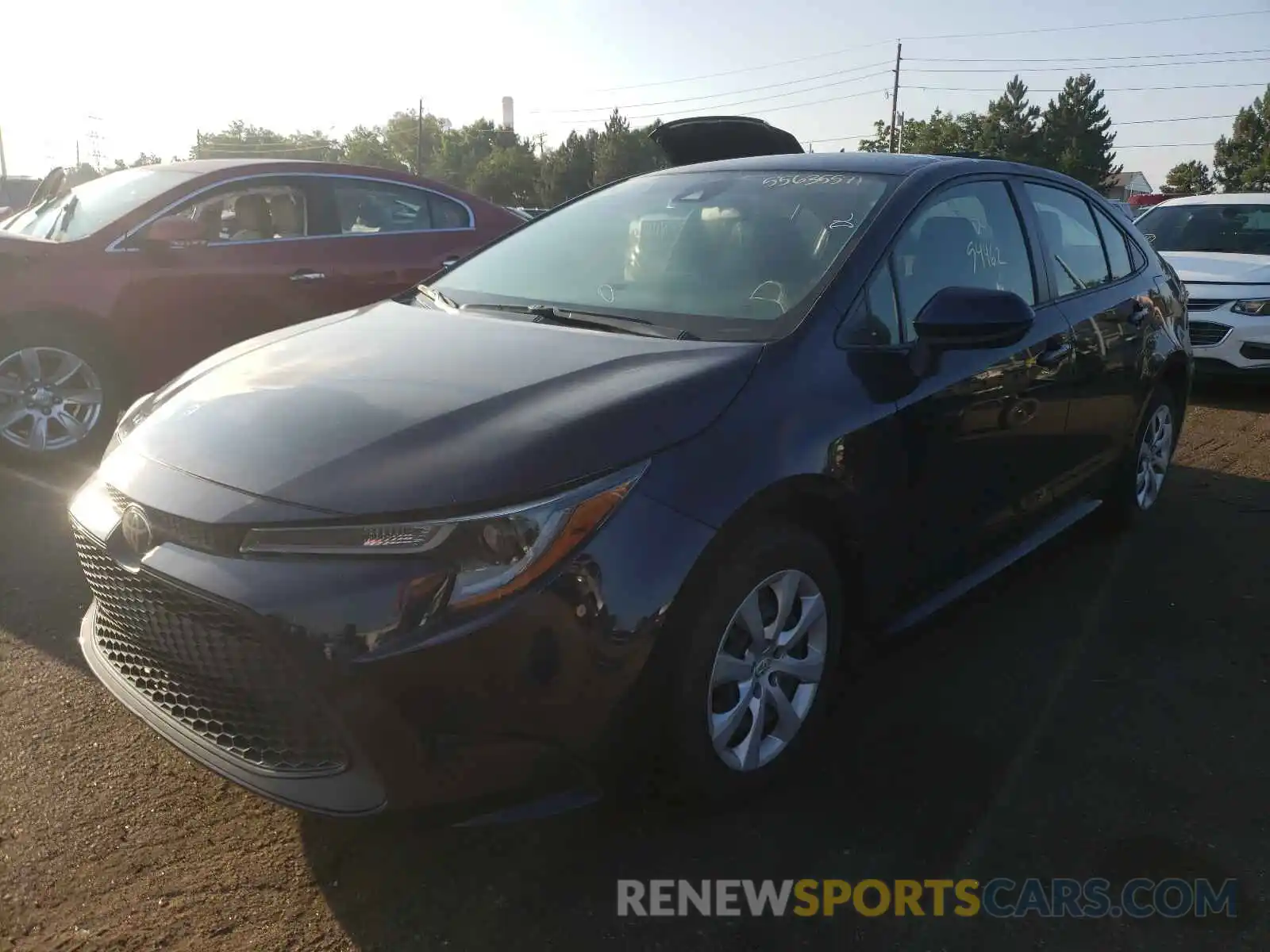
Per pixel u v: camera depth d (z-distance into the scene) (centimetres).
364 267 616
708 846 249
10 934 213
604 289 322
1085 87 7419
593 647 214
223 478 224
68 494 482
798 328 274
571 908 227
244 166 586
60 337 514
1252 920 226
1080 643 359
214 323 560
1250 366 752
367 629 202
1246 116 6838
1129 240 462
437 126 10281
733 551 239
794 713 269
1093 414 400
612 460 222
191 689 227
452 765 208
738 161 382
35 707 298
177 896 227
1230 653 353
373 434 227
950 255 331
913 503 295
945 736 297
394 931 220
